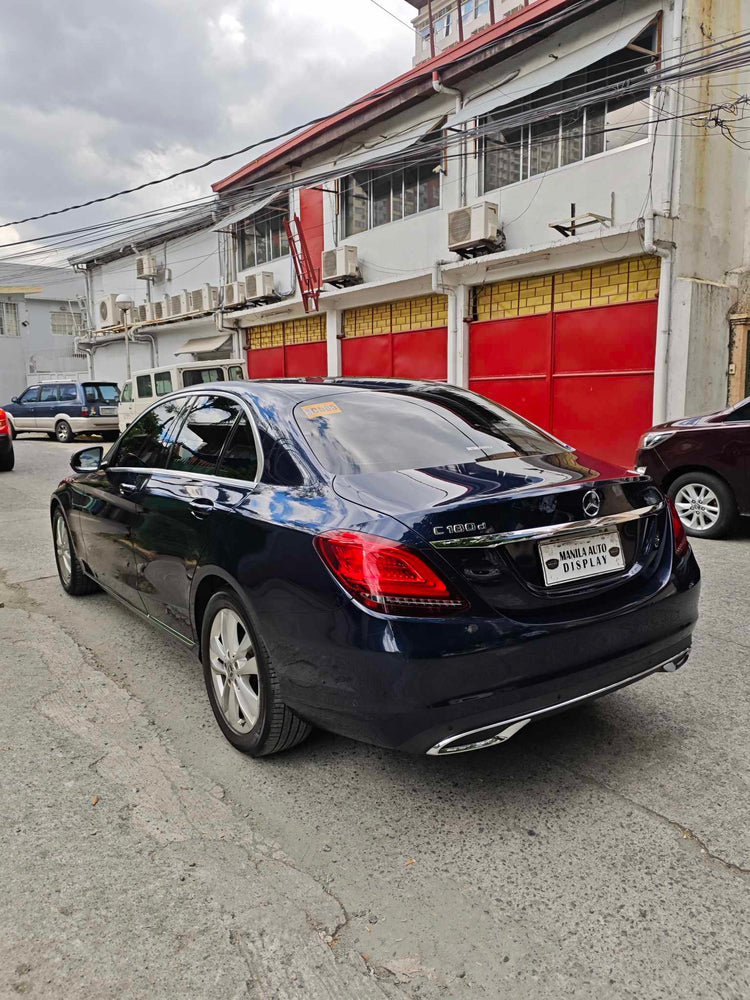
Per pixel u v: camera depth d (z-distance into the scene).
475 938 1.97
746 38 10.27
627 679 2.63
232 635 2.97
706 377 10.24
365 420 3.12
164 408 4.06
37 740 3.12
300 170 16.45
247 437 3.17
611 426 10.89
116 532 4.04
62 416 20.19
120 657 4.09
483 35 11.48
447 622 2.23
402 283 13.86
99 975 1.85
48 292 37.19
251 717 2.89
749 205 10.75
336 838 2.42
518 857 2.31
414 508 2.37
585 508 2.54
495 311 12.51
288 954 1.92
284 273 17.62
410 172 13.84
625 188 10.22
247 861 2.31
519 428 3.45
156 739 3.13
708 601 4.99
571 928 2.00
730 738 3.08
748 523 7.59
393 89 12.51
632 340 10.51
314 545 2.44
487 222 11.70
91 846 2.38
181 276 21.55
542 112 9.51
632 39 9.52
